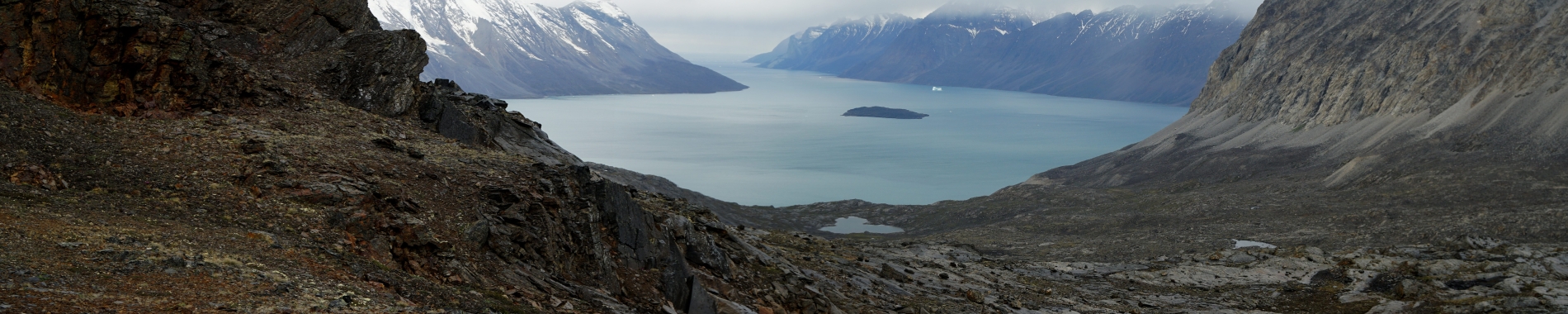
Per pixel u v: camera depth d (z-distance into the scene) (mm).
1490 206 131000
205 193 23781
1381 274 62969
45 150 24641
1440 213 127562
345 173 27219
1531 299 44594
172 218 21547
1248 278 67875
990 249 117562
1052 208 174250
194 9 37688
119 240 18391
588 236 29406
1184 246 108375
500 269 24531
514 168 32625
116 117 29484
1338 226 124688
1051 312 43406
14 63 28891
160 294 15742
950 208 193250
